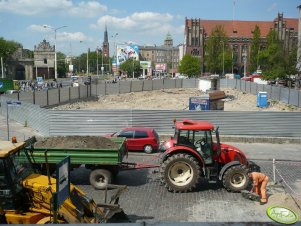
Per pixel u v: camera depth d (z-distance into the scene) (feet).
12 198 31.19
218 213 45.70
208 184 57.11
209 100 138.92
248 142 90.84
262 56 345.10
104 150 54.19
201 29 467.11
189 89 264.93
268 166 70.18
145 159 74.18
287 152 81.46
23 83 260.62
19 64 448.24
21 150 34.32
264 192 49.14
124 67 497.05
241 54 481.05
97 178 55.06
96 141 57.06
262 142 90.68
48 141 57.26
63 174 28.35
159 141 83.82
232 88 258.57
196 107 140.56
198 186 56.24
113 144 57.36
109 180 54.90
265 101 168.55
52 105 160.76
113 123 93.76
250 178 53.67
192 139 54.29
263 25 489.26
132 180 59.67
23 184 32.55
